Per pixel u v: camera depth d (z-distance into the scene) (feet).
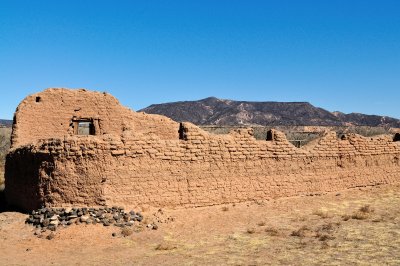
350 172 70.38
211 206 56.39
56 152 49.29
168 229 47.57
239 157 59.26
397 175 76.84
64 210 47.21
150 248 41.63
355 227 47.06
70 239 43.42
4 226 47.21
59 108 69.31
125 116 74.38
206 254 38.96
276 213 54.75
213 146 57.36
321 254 37.42
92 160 49.16
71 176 48.93
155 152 53.01
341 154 69.51
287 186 63.10
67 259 38.83
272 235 44.91
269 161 61.98
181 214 52.34
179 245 42.32
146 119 76.54
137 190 51.19
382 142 75.41
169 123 78.48
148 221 48.65
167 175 53.57
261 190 60.70
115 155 50.31
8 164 61.72
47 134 68.03
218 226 49.01
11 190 59.82
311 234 44.80
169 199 53.31
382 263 34.32
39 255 40.04
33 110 67.05
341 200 62.69
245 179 59.52
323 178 66.95
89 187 48.78
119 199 49.83
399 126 327.88
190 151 55.57
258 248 40.32
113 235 44.60
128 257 38.96
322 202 61.05
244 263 35.76
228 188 57.93
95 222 46.37
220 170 57.62
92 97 72.02
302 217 52.65
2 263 37.78
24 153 54.60
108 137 50.34
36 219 47.26
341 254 37.19
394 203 60.44
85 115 71.15
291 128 185.37
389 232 44.29
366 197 64.90
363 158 72.38
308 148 66.33
